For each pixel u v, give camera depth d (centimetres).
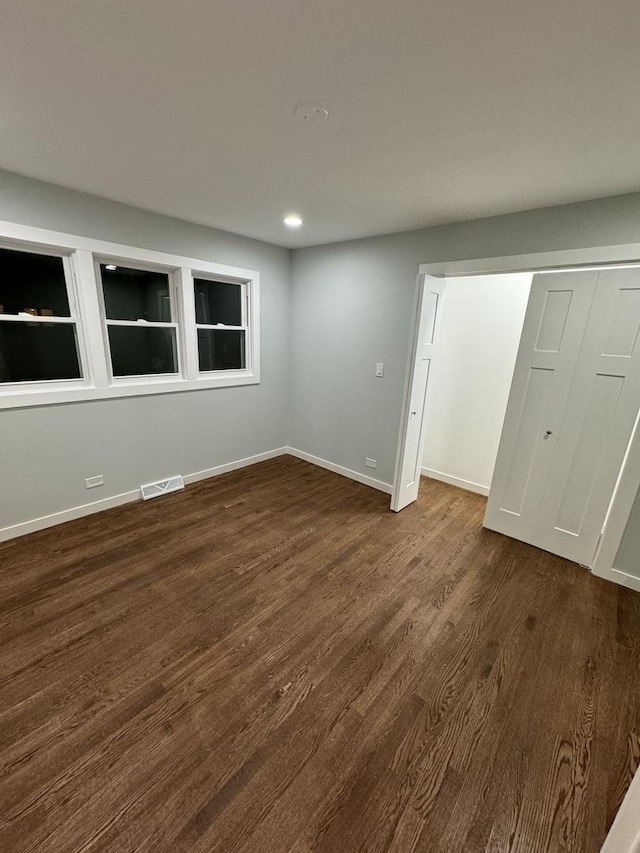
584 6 87
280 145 166
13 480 251
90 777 125
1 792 120
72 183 224
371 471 369
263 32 100
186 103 136
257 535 277
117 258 271
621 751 140
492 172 183
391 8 90
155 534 272
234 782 125
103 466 296
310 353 400
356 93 126
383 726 146
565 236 225
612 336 225
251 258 355
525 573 244
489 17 92
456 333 359
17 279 239
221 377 366
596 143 151
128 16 96
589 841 114
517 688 164
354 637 188
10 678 158
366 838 113
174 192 233
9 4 93
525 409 266
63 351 267
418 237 293
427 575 239
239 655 175
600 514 243
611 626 201
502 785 128
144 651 174
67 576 222
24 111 143
